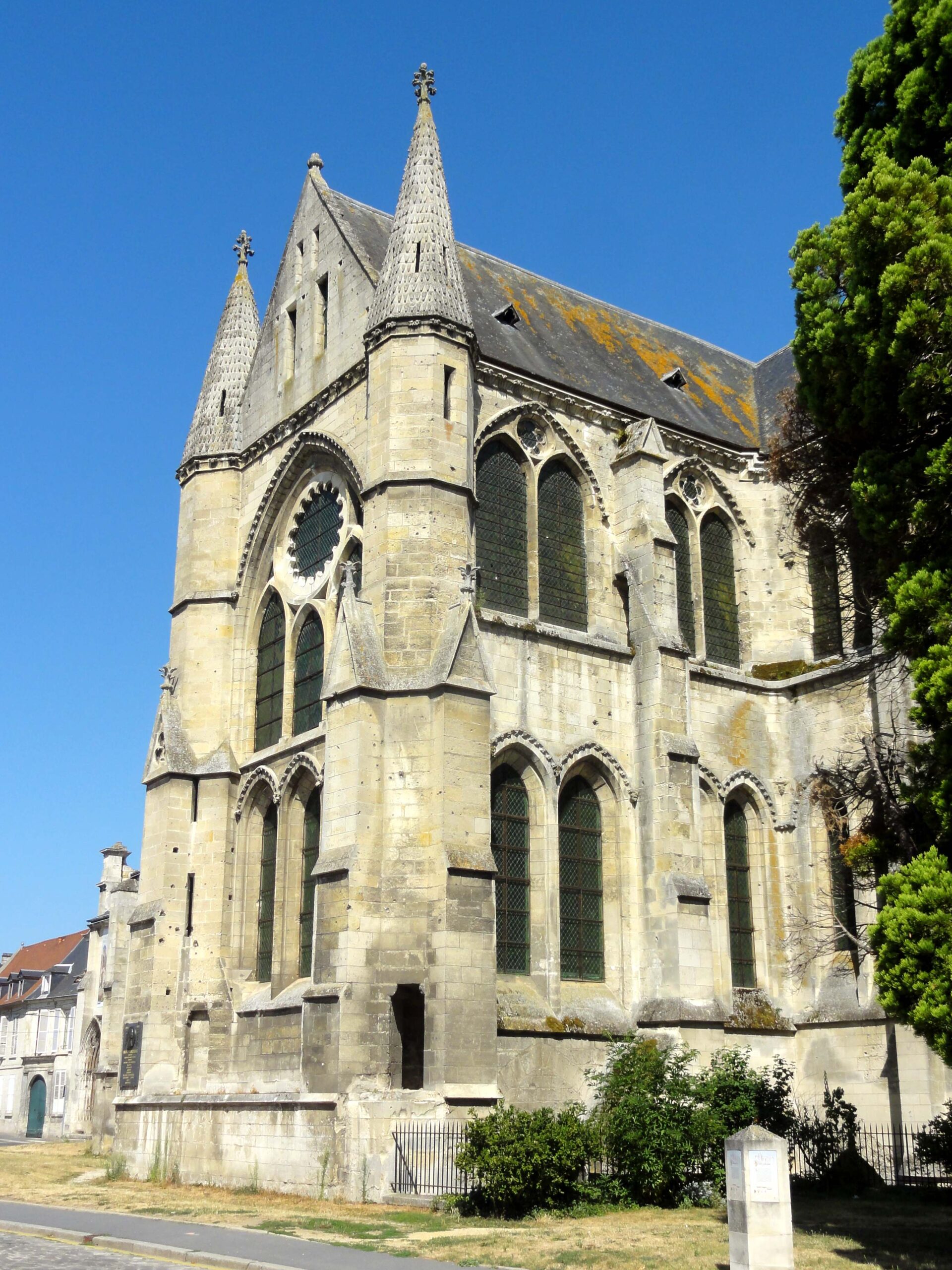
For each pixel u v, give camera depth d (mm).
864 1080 37562
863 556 27500
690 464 44438
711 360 54219
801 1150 33125
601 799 38500
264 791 41688
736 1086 30203
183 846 42156
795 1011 40156
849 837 37938
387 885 32000
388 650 34094
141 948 41781
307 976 37500
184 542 46031
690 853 37562
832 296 25844
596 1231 23750
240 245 50188
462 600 34219
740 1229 18188
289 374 44688
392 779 32875
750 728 42750
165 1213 28203
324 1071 31125
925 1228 24469
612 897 37562
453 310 37281
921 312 22750
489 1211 26422
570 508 41281
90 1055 86750
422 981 31344
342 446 39500
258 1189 32906
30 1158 51844
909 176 23719
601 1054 35094
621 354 48625
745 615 44719
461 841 32094
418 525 35062
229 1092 38062
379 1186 29531
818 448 28062
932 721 22141
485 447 39375
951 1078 34844
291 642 41562
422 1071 31922
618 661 39469
